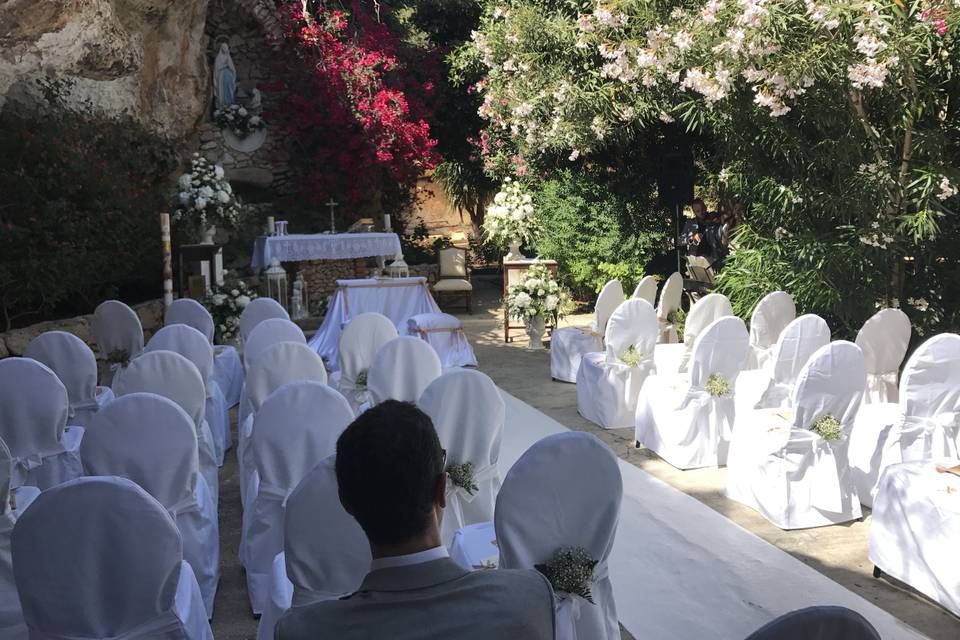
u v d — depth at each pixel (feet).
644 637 11.32
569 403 24.59
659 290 38.99
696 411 18.15
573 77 32.96
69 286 28.09
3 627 10.90
